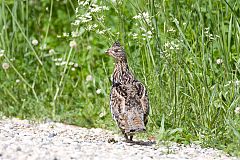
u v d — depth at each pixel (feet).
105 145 46.26
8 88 61.62
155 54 55.11
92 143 46.91
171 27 55.31
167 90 53.26
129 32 59.72
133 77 49.78
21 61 64.49
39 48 66.08
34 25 71.61
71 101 60.49
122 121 46.88
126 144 47.37
